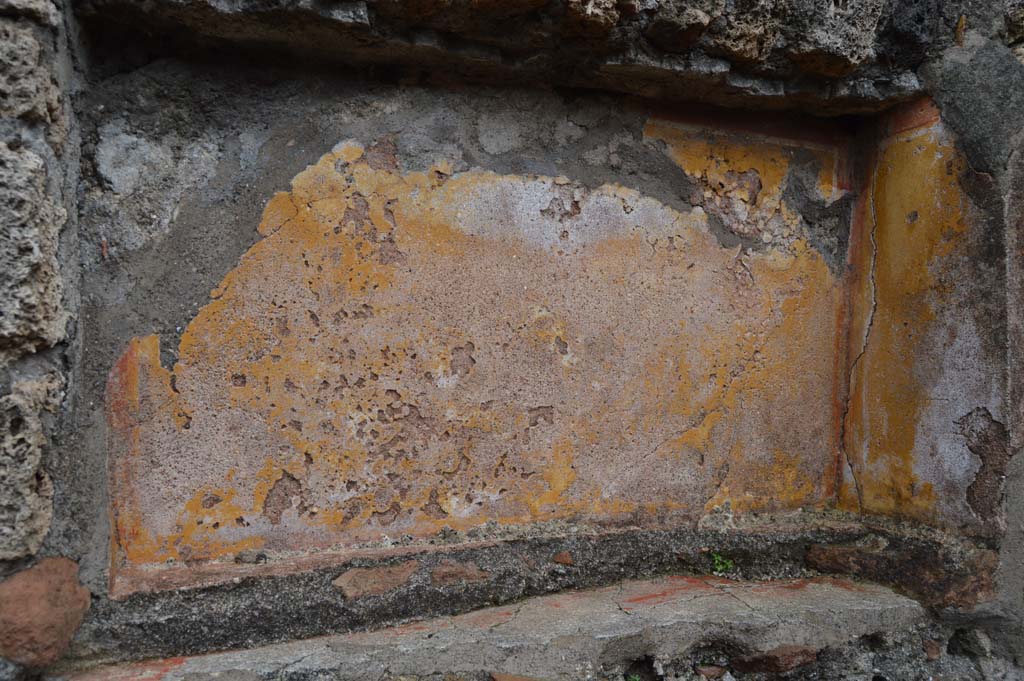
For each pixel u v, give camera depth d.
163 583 1.53
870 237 2.17
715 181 2.06
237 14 1.45
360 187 1.71
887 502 2.09
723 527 2.09
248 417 1.64
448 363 1.81
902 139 2.06
